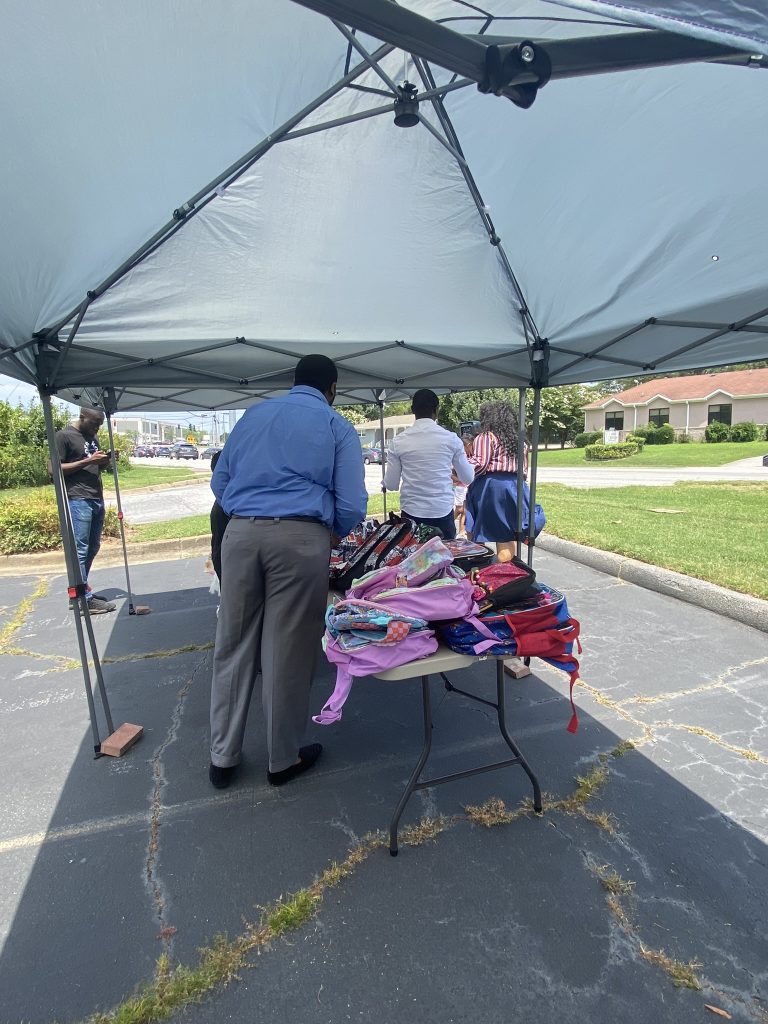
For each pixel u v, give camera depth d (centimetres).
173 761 272
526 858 207
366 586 215
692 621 437
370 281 274
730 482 1420
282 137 194
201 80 164
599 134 196
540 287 287
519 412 382
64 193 183
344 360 338
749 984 159
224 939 175
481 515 429
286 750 246
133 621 477
